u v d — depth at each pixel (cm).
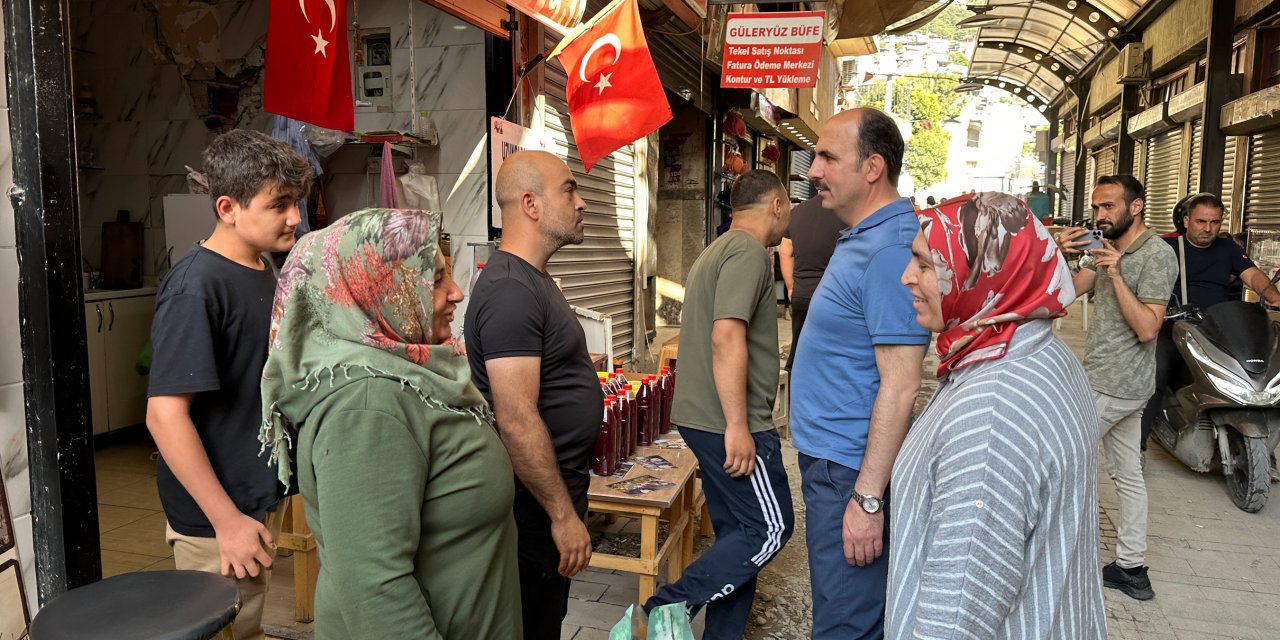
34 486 231
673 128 1224
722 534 289
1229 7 1122
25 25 218
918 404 727
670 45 925
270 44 311
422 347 154
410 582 142
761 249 273
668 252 1241
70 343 231
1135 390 367
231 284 209
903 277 159
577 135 471
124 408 548
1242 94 1133
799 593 369
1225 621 351
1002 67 2641
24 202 223
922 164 6644
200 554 216
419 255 153
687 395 282
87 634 149
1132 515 374
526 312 212
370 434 141
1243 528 459
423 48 532
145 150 575
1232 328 493
